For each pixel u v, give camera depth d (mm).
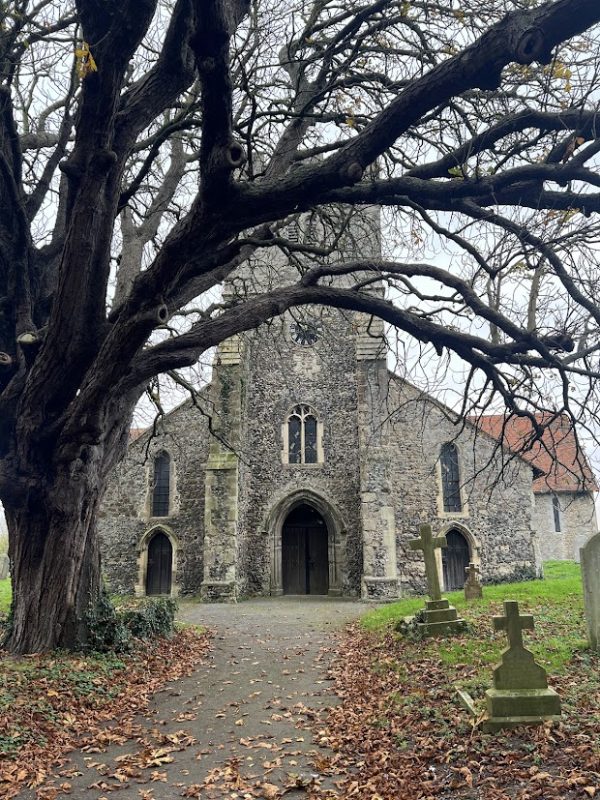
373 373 19922
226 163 5871
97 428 7840
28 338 8125
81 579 9469
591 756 4816
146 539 20172
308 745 6109
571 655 7754
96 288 7750
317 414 20906
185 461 20688
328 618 14633
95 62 6457
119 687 7914
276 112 8133
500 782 4676
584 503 30125
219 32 5145
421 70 8398
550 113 6043
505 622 5883
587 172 6164
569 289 7062
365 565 18406
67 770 5500
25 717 6363
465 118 6875
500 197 6977
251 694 8016
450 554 20234
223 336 7809
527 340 7539
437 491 20469
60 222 10258
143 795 4992
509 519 20469
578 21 4695
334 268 8445
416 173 7523
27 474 8508
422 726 6016
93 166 7051
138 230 11812
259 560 19859
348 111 9141
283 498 20203
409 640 9781
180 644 10844
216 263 7754
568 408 7727
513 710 5605
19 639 8797
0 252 8742
